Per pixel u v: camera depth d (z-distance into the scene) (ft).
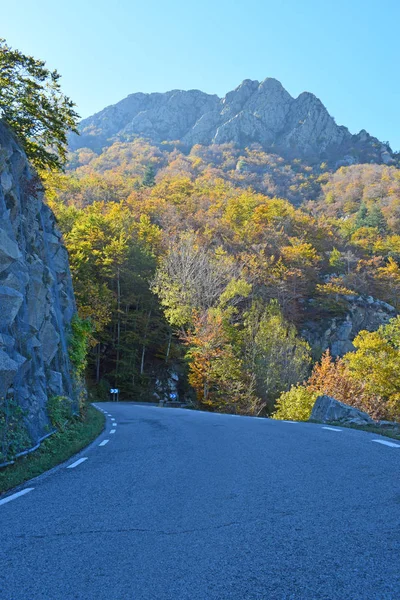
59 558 12.82
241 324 167.84
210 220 269.23
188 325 170.60
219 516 15.94
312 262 267.59
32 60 72.28
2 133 59.62
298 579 10.48
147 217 250.37
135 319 181.98
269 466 24.08
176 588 10.44
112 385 176.14
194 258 167.32
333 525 14.03
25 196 64.64
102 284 177.27
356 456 25.04
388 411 121.08
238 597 9.80
